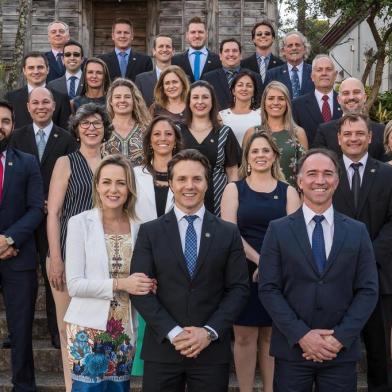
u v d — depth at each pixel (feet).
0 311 21.86
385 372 17.63
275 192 17.20
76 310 14.38
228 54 25.67
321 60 23.17
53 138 20.56
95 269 14.40
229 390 18.29
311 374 13.79
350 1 39.91
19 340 17.57
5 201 17.47
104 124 17.60
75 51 26.91
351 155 17.46
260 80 25.55
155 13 45.16
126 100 19.54
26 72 23.52
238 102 22.20
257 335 17.07
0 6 41.78
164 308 14.05
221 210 17.42
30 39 44.73
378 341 17.52
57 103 23.41
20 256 17.49
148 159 17.46
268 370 17.10
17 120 23.43
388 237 17.03
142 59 29.78
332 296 13.74
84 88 24.22
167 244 14.10
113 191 14.52
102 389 14.32
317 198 13.97
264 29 27.84
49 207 17.22
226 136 19.67
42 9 45.11
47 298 19.95
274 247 14.15
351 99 20.81
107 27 46.19
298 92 26.40
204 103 19.58
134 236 14.80
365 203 17.26
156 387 13.92
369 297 13.79
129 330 14.56
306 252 13.92
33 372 17.94
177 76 21.91
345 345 13.37
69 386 16.98
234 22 44.78
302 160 14.34
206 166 14.40
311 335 13.42
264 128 19.67
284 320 13.62
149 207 16.84
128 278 14.03
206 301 14.01
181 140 17.72
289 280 13.99
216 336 13.67
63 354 17.13
